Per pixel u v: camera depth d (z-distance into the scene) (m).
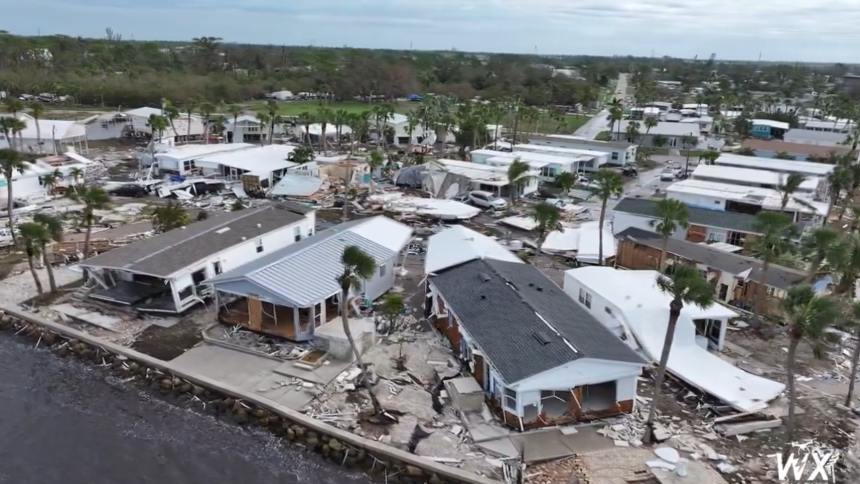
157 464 26.98
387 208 64.81
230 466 26.92
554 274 47.59
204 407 30.95
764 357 35.66
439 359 34.19
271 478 26.23
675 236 57.50
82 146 97.62
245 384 31.47
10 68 157.00
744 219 55.97
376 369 32.97
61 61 175.12
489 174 74.88
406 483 25.75
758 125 130.12
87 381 33.31
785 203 57.00
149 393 32.19
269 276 35.78
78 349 35.66
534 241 55.78
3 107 115.75
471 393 29.03
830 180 67.50
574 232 56.38
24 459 27.09
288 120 119.75
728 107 163.62
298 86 183.25
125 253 41.75
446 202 66.25
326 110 111.44
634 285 38.72
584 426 28.11
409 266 49.44
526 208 68.69
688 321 34.50
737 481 24.86
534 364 27.55
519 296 33.94
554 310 33.25
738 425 28.30
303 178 72.56
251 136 111.81
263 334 36.16
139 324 37.81
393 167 85.62
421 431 27.84
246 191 72.38
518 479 24.61
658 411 29.52
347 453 27.12
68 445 28.14
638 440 27.22
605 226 58.62
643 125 127.50
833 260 37.22
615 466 25.38
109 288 40.75
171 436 28.89
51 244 50.19
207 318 38.72
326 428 27.88
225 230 47.03
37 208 62.22
